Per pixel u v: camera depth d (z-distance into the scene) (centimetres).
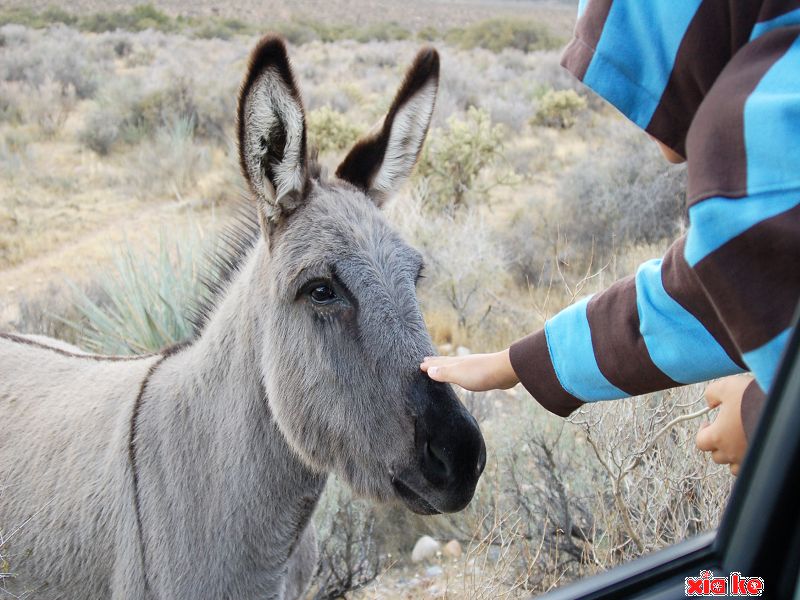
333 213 251
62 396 320
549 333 174
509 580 409
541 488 465
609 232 942
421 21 5191
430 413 230
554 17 5484
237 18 4147
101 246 991
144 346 542
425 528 486
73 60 2008
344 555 441
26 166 1299
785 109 112
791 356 113
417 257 257
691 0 130
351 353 239
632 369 156
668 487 375
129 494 274
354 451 246
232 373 266
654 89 139
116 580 276
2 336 366
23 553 294
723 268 116
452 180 1072
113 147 1452
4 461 313
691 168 122
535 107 1888
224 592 263
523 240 924
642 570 144
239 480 261
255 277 267
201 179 1258
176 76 1714
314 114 1246
